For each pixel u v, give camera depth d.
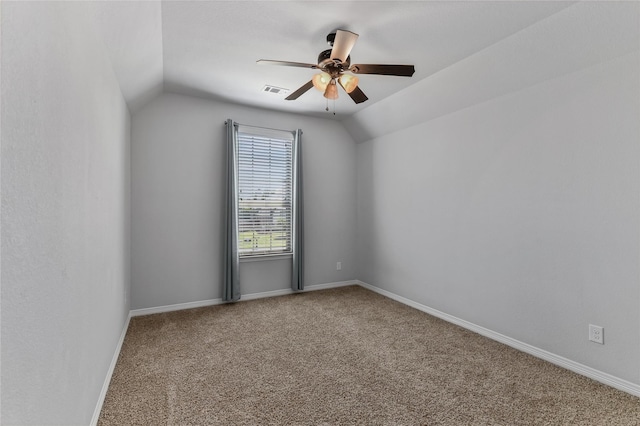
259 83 3.28
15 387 0.80
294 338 2.85
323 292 4.42
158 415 1.77
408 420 1.75
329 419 1.76
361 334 2.95
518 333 2.65
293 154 4.35
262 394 1.99
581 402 1.91
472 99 3.00
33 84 0.89
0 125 0.72
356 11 2.04
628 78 1.99
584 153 2.21
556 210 2.38
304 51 2.60
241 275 4.03
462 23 2.16
